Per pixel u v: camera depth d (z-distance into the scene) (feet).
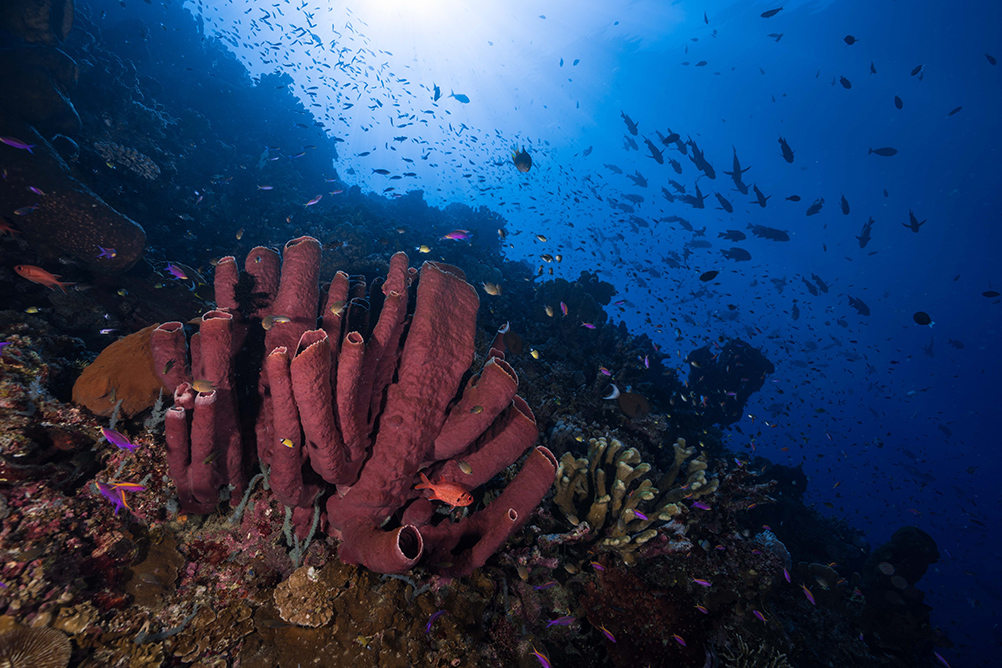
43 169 17.88
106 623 7.52
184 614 8.37
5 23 19.65
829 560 32.45
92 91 29.50
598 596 12.50
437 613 9.50
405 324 10.81
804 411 123.24
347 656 8.52
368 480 8.18
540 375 25.40
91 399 9.80
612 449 15.14
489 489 13.76
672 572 13.73
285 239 36.19
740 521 27.09
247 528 9.47
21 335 12.96
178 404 7.97
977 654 59.16
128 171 27.43
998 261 160.15
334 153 61.72
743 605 15.05
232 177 38.22
